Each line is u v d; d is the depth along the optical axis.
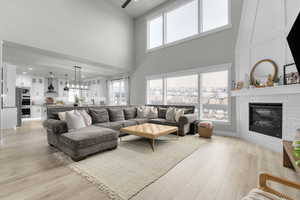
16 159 2.21
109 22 5.41
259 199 0.85
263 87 2.77
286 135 2.43
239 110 3.65
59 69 6.41
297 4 2.33
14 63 5.33
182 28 5.11
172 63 5.21
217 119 4.20
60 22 4.04
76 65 5.61
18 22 3.30
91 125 3.23
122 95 7.34
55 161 2.14
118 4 5.55
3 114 4.60
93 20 4.88
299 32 1.50
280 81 2.58
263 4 2.94
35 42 3.56
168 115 4.23
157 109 4.87
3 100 4.76
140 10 5.91
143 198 1.35
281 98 2.53
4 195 1.37
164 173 1.81
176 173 1.82
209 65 4.29
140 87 6.34
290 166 1.94
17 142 3.13
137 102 6.47
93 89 9.08
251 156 2.37
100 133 2.46
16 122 4.90
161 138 3.50
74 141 2.11
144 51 6.14
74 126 2.73
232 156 2.37
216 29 4.12
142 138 3.49
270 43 2.80
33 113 7.89
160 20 5.80
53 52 3.93
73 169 1.89
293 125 2.33
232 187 1.52
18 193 1.40
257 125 3.06
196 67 4.58
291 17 2.42
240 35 3.62
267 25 2.86
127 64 6.16
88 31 4.73
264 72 2.91
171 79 5.32
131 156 2.34
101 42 5.12
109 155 2.38
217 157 2.32
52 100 8.21
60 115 2.82
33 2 3.53
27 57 4.57
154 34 6.03
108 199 1.33
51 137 2.75
